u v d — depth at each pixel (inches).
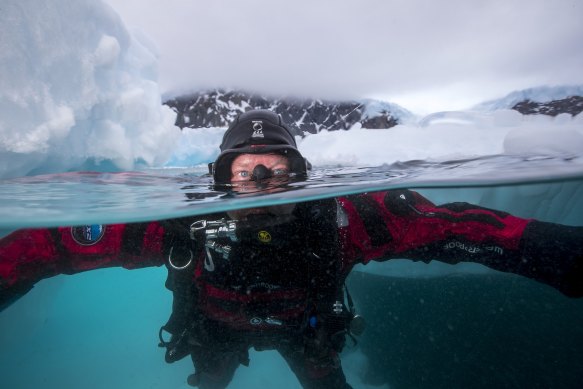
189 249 68.2
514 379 106.7
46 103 125.3
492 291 128.4
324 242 67.5
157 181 119.3
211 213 71.6
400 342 136.3
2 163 116.5
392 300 146.3
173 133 231.0
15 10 113.9
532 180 78.2
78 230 72.4
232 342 78.3
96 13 150.8
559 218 136.9
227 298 70.2
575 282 56.5
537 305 117.6
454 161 143.8
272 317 70.9
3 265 64.2
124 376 132.0
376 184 84.4
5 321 120.5
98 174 143.3
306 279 69.2
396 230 73.7
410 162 164.2
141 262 76.0
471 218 70.3
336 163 223.1
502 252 65.6
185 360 144.0
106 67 157.8
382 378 137.7
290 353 86.7
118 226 74.4
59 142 133.3
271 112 100.4
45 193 87.7
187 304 72.8
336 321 69.2
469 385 113.0
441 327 129.0
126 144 173.2
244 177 82.7
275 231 63.1
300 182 87.4
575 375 98.2
